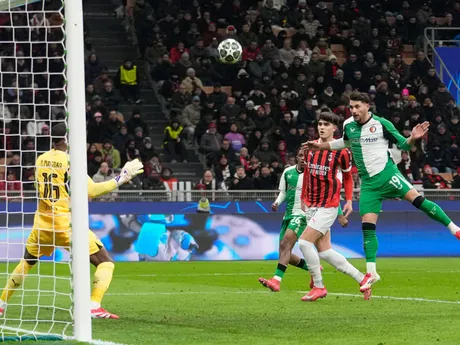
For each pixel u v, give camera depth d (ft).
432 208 51.75
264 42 136.87
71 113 35.94
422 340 35.76
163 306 51.21
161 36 134.82
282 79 130.31
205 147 120.67
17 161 109.91
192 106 126.93
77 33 36.27
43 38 126.31
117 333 38.22
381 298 55.67
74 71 36.19
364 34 142.10
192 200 109.29
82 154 35.88
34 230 45.78
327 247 54.80
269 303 52.85
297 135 123.95
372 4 151.12
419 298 55.67
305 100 127.75
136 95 130.31
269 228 109.70
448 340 35.70
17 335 36.73
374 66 136.05
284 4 146.72
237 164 117.91
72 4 36.29
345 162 54.44
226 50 103.71
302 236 54.08
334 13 145.07
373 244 52.60
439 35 151.43
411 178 122.83
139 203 107.34
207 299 55.83
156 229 106.83
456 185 121.49
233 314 46.37
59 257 99.25
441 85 137.18
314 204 54.13
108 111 127.44
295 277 76.89
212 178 113.50
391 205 115.14
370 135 51.88
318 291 54.44
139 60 139.13
